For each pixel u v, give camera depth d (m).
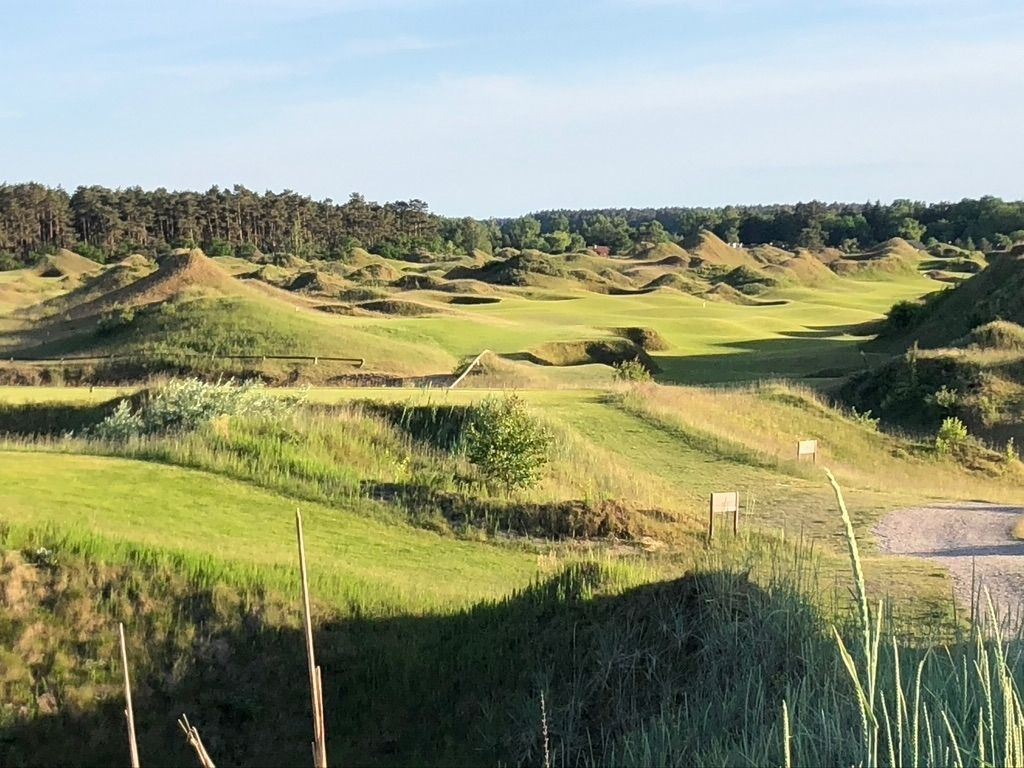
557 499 19.09
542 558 15.15
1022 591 13.00
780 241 194.50
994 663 6.95
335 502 17.11
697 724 8.74
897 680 5.48
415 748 10.12
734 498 16.72
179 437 19.23
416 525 16.70
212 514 15.20
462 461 20.73
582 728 9.70
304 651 11.12
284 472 18.11
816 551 15.39
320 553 14.05
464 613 11.89
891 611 9.66
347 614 11.73
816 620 9.64
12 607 11.14
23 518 12.63
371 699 10.68
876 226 191.00
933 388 39.12
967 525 19.45
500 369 41.06
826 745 7.11
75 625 11.10
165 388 24.41
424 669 10.96
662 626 10.43
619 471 22.42
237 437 19.50
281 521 15.69
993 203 185.12
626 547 16.20
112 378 43.28
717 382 49.09
